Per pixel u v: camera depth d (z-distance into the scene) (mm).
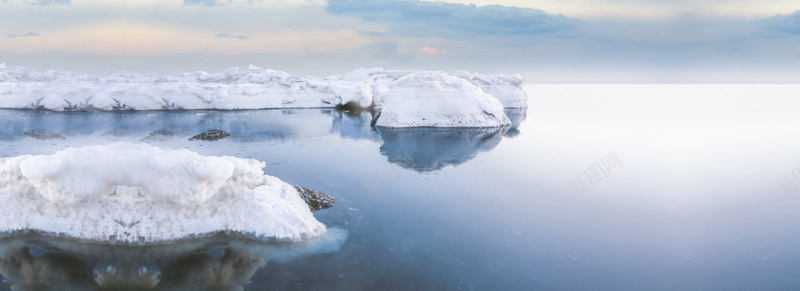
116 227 7695
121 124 23547
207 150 17078
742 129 22562
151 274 6844
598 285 6781
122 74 36719
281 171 13656
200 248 7590
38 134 19656
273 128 23141
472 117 24109
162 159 7402
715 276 7051
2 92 29984
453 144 18984
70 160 7332
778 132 21438
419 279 6879
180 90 32000
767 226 9117
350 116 29406
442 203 10594
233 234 8008
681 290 6633
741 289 6652
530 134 21781
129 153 7523
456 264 7402
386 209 10062
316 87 36281
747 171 13734
